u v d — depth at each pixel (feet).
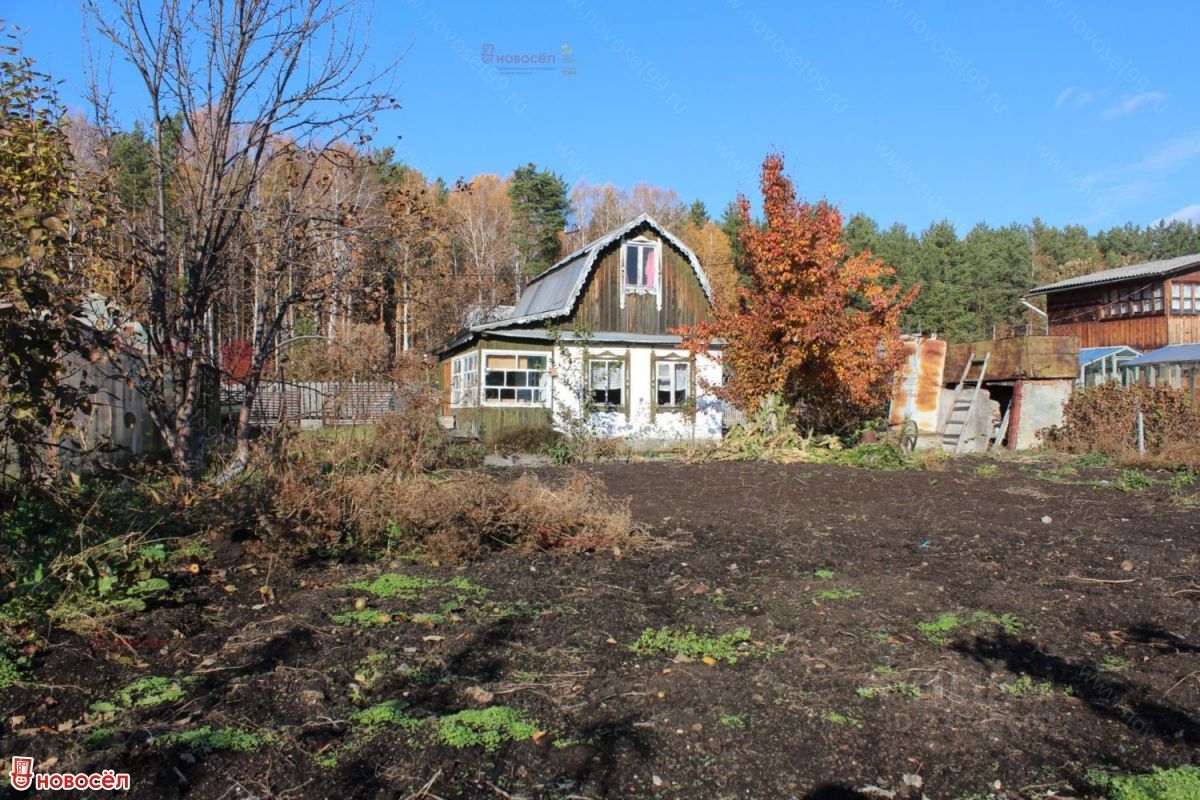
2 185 18.84
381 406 39.45
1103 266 191.52
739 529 26.84
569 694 12.82
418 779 10.14
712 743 11.21
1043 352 64.44
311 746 10.85
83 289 23.30
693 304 68.44
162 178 26.76
